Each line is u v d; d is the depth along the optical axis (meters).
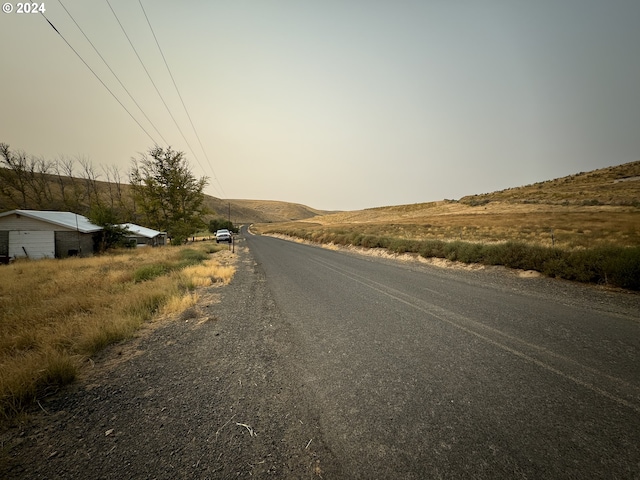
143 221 28.52
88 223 23.39
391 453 1.88
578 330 4.08
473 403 2.42
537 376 2.84
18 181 43.16
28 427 2.27
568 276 7.69
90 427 2.25
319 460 1.84
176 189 27.45
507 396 2.51
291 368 3.25
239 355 3.69
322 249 22.38
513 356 3.33
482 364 3.17
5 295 7.23
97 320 4.62
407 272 10.25
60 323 4.59
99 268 11.89
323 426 2.19
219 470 1.77
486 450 1.87
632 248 7.06
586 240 19.34
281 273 11.02
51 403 2.62
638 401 2.35
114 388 2.89
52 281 9.02
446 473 1.69
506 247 10.23
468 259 11.17
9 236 18.47
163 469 1.79
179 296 6.75
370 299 6.50
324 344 3.97
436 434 2.05
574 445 1.88
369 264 12.78
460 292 6.86
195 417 2.36
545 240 20.88
